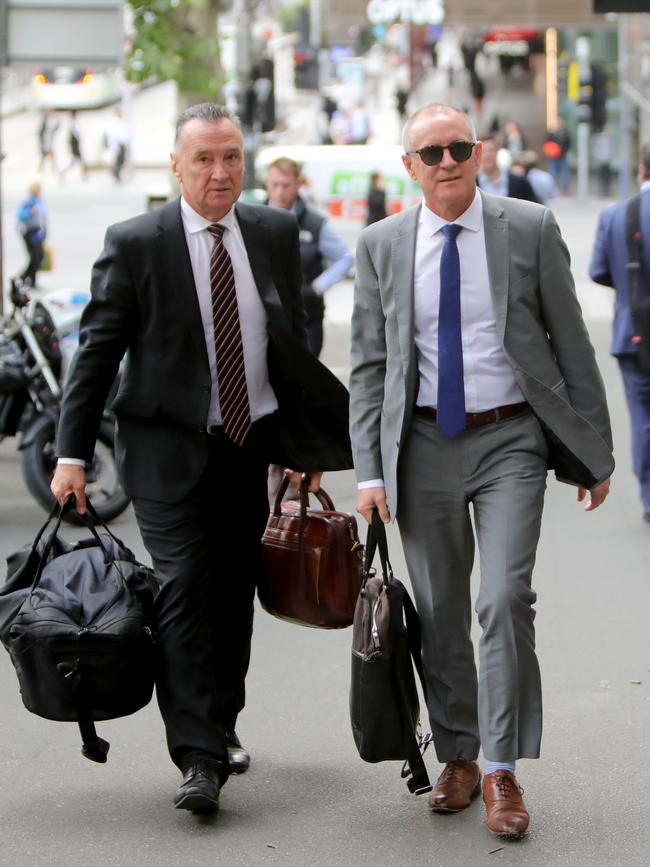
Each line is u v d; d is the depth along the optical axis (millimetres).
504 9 30156
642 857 4352
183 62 17938
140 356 4738
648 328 8383
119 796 4902
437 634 4695
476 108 46031
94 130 46844
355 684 4551
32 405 9023
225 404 4734
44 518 9273
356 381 4758
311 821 4652
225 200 4625
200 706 4652
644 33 23672
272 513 5016
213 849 4453
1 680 6199
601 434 4621
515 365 4535
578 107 36000
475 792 4785
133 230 4688
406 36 52344
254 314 4758
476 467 4605
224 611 5012
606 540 8367
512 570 4484
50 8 12188
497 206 4590
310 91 48688
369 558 4672
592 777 4988
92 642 4488
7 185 39594
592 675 6051
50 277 25047
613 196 36812
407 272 4590
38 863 4375
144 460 4750
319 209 24062
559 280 4586
